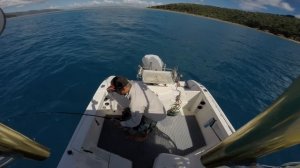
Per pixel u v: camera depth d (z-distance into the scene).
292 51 18.98
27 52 9.34
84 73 7.73
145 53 10.68
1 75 7.12
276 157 4.88
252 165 0.92
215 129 3.22
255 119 0.80
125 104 2.57
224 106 7.07
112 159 2.86
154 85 4.01
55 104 5.84
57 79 7.13
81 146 2.50
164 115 2.62
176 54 11.34
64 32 13.09
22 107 5.62
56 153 4.33
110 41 11.96
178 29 18.72
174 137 3.50
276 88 9.30
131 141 3.34
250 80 9.63
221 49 14.09
